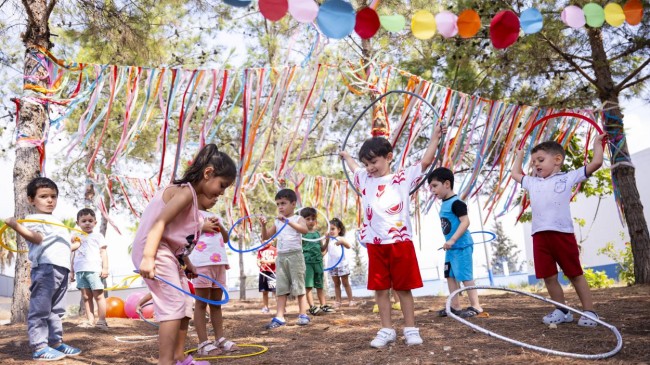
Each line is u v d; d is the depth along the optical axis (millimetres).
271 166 10734
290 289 5309
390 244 3645
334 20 2943
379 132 6539
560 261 4164
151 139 10148
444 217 5020
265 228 5223
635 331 3645
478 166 6301
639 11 3611
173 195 2807
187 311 2855
